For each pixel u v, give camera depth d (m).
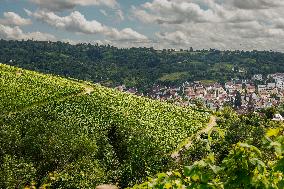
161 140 98.62
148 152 67.44
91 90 142.50
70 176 44.91
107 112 112.69
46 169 52.22
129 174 51.38
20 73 147.12
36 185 47.72
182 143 103.75
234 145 5.45
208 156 5.40
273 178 5.36
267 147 5.14
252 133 90.19
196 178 5.31
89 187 45.72
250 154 5.29
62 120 92.50
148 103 140.62
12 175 43.28
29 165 45.66
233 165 5.31
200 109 161.38
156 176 5.93
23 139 54.81
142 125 109.38
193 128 116.50
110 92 146.12
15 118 73.56
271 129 5.39
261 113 154.62
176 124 119.12
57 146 53.91
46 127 63.22
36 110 102.19
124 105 127.38
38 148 53.75
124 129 80.25
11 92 113.94
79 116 107.00
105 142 72.62
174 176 5.66
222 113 155.50
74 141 57.09
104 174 52.62
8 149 53.31
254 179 5.17
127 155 73.19
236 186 5.18
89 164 50.09
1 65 149.00
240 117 147.75
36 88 123.06
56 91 122.94
